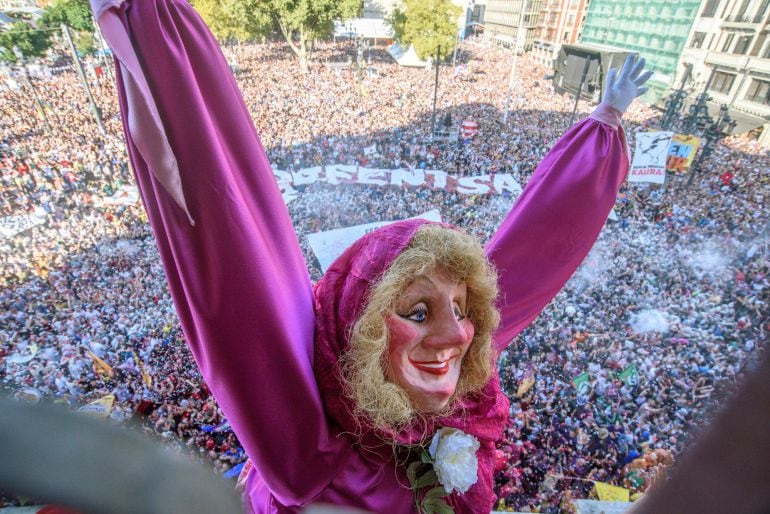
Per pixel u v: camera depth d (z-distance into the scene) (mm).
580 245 2699
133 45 1448
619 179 2662
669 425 6980
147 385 6875
